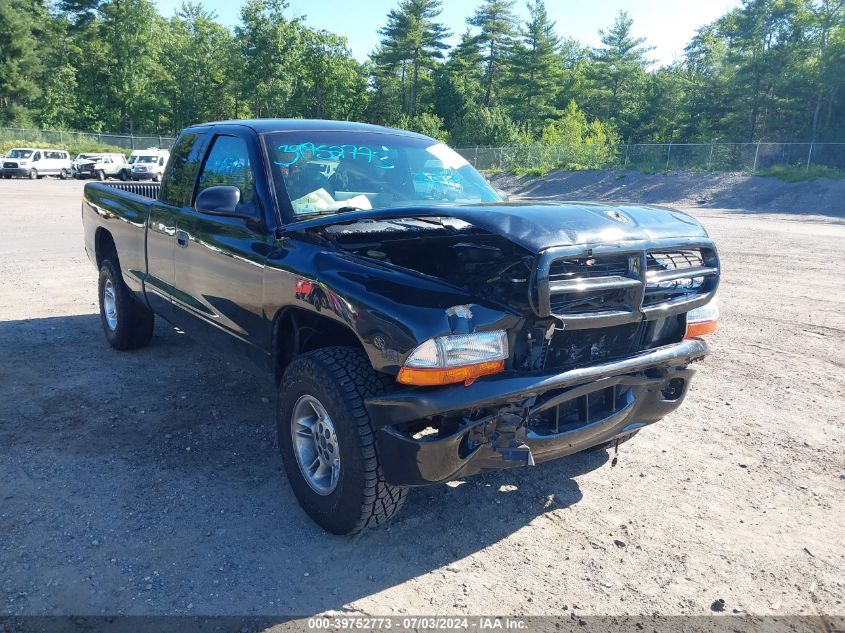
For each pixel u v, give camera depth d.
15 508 3.35
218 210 3.60
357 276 3.01
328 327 3.39
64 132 59.78
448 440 2.71
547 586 2.90
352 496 2.94
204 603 2.71
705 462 4.15
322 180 3.89
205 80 77.56
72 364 5.55
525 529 3.34
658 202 35.81
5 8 64.75
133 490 3.56
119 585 2.79
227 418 4.54
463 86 79.88
